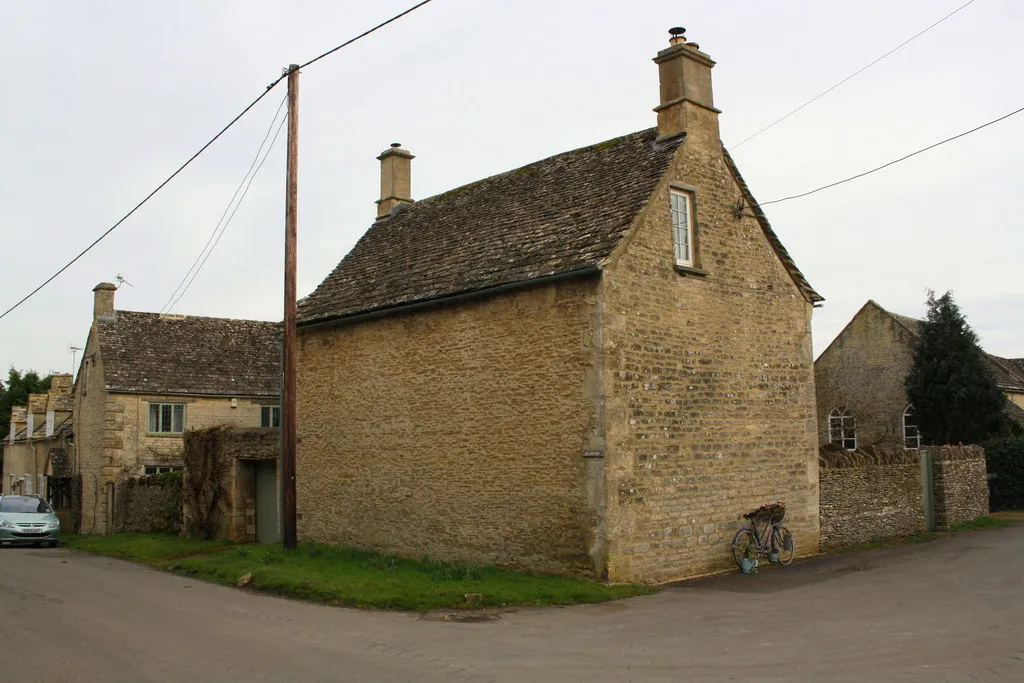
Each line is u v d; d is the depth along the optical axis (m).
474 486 15.25
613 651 8.70
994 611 10.72
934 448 22.09
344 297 19.09
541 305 14.29
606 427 13.11
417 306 16.69
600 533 13.04
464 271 16.09
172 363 32.09
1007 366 42.19
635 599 12.09
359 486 17.94
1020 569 14.53
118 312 33.06
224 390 32.16
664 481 13.98
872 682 7.31
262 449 21.31
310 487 19.38
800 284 17.42
